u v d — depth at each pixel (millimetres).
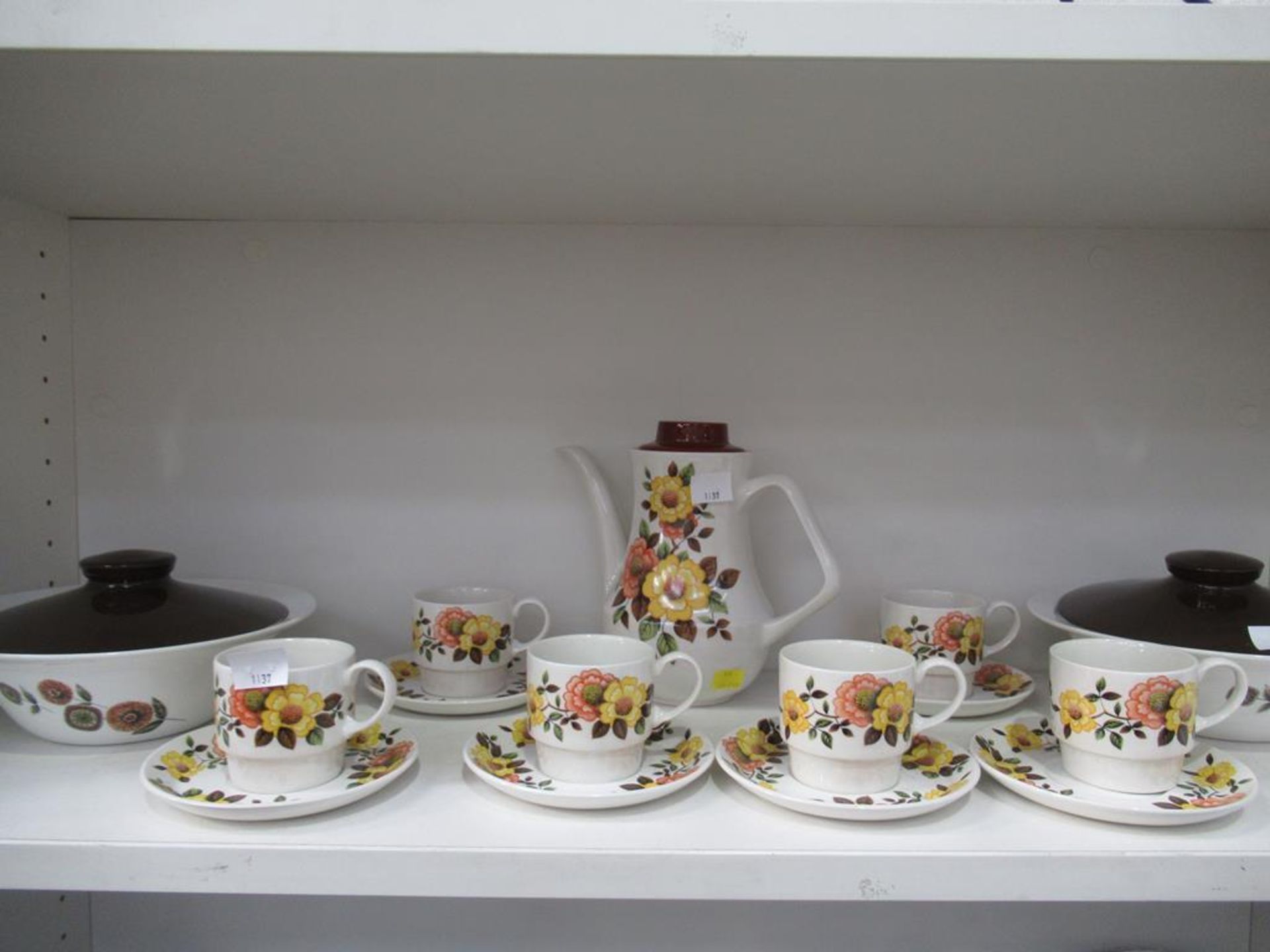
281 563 745
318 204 665
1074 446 742
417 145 520
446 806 479
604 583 663
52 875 429
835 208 666
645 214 687
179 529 739
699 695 608
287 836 441
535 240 723
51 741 550
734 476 616
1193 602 571
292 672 472
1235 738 572
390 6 389
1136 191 608
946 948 776
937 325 730
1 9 382
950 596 692
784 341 730
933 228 723
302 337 728
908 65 402
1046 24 392
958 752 531
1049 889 434
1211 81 411
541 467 740
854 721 475
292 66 405
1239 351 736
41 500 693
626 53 393
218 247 720
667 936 774
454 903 771
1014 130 485
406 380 732
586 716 487
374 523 744
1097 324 732
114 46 385
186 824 452
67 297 714
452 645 622
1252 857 434
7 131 492
